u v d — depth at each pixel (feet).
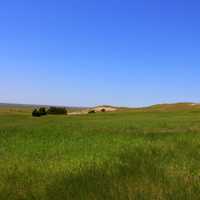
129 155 49.06
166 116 183.01
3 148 64.08
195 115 184.34
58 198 29.25
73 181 33.71
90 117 199.52
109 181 32.96
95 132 96.02
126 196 28.35
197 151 51.34
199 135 78.95
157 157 46.14
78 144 68.03
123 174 35.83
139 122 135.54
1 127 122.31
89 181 33.32
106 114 232.12
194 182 31.81
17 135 89.51
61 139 78.33
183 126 110.11
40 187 32.32
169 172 36.06
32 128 115.34
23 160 49.06
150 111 243.40
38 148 63.21
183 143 62.54
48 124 139.64
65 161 46.50
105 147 61.62
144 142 67.10
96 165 41.01
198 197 27.73
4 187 32.99
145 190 29.58
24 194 30.76
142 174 35.63
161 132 93.04
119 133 91.76
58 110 258.57
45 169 41.06
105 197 28.43
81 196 28.91
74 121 160.86
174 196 27.94
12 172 39.91
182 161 42.47
